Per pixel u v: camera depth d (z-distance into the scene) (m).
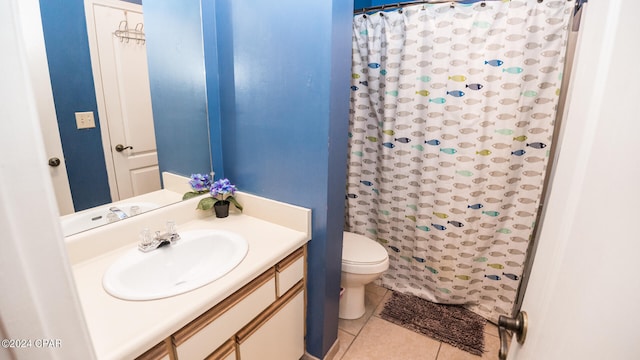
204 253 1.35
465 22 1.67
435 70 1.80
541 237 0.62
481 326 1.95
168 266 1.24
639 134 0.33
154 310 0.89
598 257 0.39
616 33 0.40
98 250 1.18
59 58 1.07
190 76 1.48
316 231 1.46
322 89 1.29
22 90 0.27
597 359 0.37
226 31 1.48
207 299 0.96
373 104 2.10
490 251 1.93
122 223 1.25
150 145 1.38
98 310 0.89
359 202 2.32
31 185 0.29
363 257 1.85
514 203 1.81
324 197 1.39
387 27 1.91
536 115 1.65
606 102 0.41
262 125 1.49
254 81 1.46
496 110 1.71
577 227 0.46
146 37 1.30
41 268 0.30
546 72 1.59
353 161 2.24
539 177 1.71
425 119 1.91
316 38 1.25
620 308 0.35
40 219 0.29
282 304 1.37
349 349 1.78
